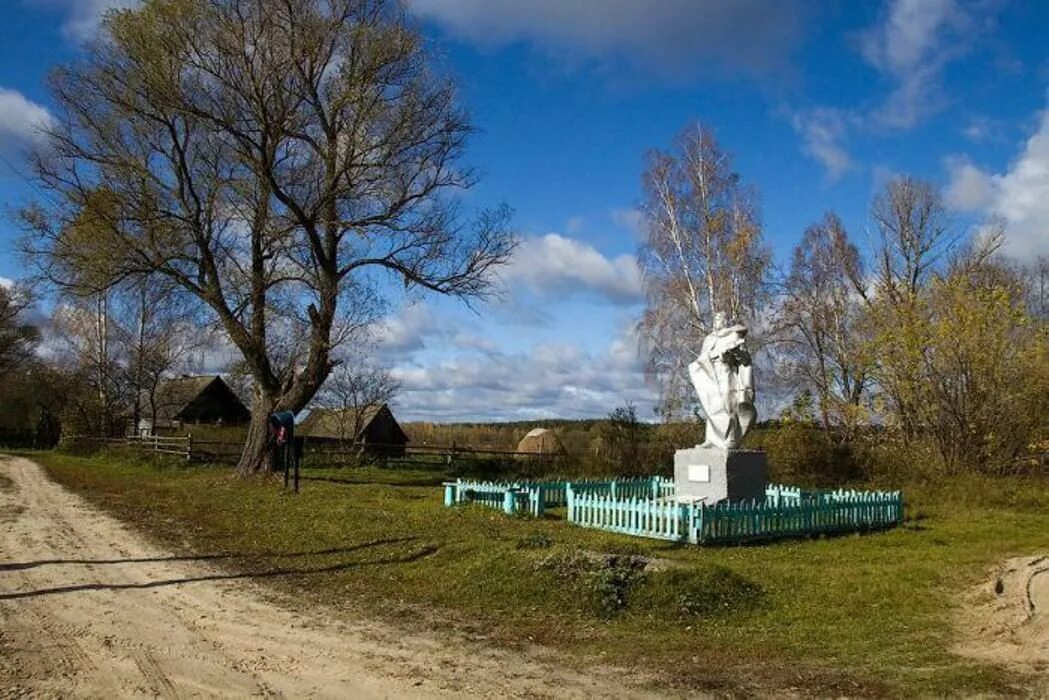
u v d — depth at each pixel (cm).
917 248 4025
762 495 1778
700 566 1084
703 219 3422
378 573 1186
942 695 682
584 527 1642
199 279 2694
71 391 5919
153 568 1217
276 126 2494
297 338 3309
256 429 2786
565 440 4472
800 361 3959
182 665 743
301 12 2478
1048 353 2538
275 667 743
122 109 2516
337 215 2708
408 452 3881
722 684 712
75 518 1775
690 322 3438
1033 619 889
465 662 771
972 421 2536
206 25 2422
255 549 1388
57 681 691
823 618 957
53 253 2550
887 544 1539
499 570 1109
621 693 686
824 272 4175
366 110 2566
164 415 6319
